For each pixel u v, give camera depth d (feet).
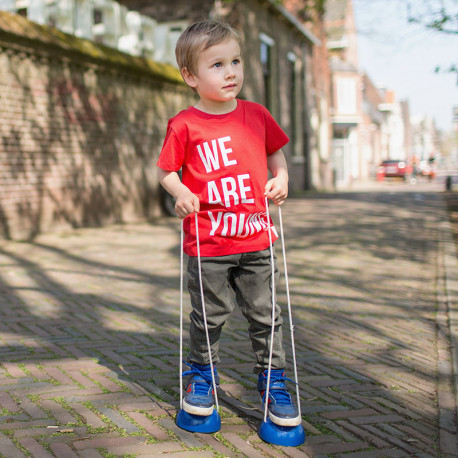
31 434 6.99
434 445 7.22
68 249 24.13
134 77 35.96
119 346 11.07
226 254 7.03
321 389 9.06
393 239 28.04
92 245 25.44
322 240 27.48
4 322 12.71
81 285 17.08
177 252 23.79
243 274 7.34
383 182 112.88
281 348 7.54
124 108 35.37
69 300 15.10
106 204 33.99
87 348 10.87
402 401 8.68
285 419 6.99
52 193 29.48
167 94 39.96
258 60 54.54
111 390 8.64
